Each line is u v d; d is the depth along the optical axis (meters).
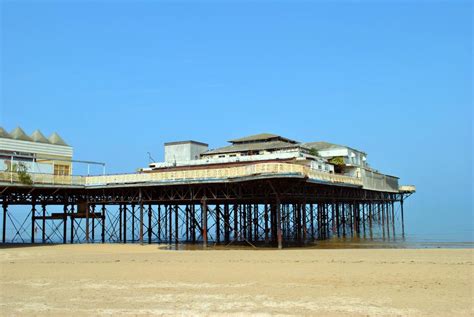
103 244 49.75
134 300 19.16
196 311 17.20
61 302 19.09
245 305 17.92
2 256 37.31
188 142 61.41
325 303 17.95
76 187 48.66
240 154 57.84
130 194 50.12
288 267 26.83
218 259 31.52
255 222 54.38
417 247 44.25
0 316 17.06
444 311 16.50
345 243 50.28
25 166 48.09
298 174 37.72
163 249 43.41
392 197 82.62
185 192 46.59
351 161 65.00
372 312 16.53
